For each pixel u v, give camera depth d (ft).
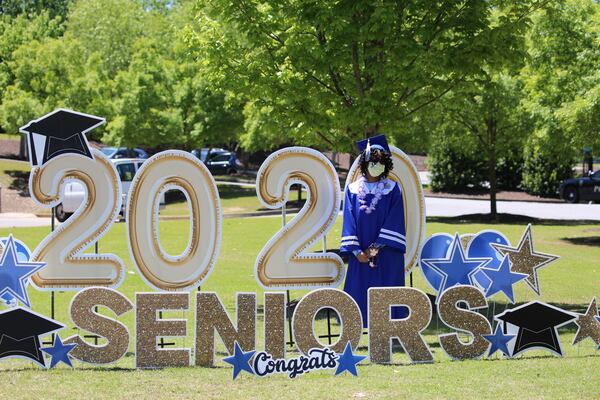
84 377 25.45
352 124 42.09
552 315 29.50
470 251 31.50
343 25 38.40
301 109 43.29
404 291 28.19
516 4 41.55
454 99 45.47
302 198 131.13
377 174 30.45
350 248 30.30
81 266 28.73
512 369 27.04
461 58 40.14
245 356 26.18
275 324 26.94
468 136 97.45
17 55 138.51
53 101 133.69
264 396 23.29
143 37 154.81
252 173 183.52
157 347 27.09
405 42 39.04
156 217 29.07
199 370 26.78
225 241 73.51
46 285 28.45
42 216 110.63
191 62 131.95
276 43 43.21
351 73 43.91
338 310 27.55
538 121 76.64
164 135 128.47
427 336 34.91
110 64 169.37
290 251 30.68
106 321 27.04
